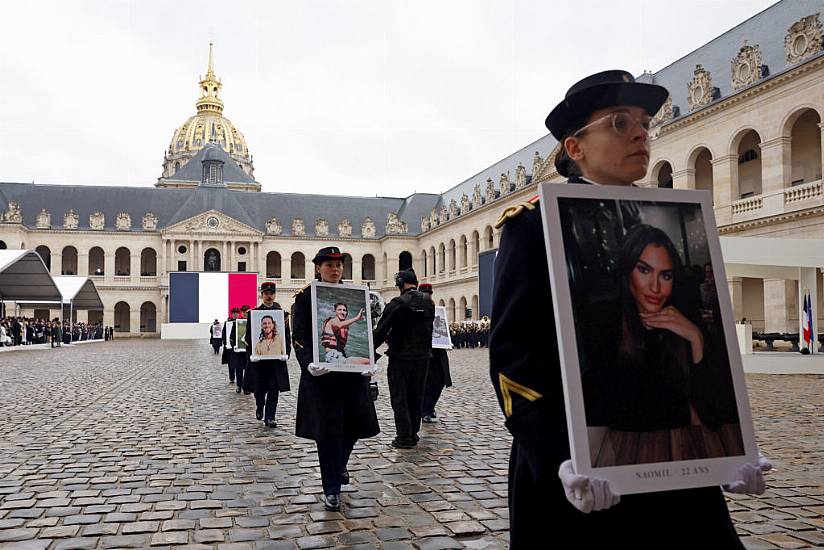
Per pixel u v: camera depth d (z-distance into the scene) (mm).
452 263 91625
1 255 40656
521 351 2844
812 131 39781
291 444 11094
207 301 84812
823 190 34688
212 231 103062
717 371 2818
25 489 8094
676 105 48125
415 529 6508
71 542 6160
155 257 109750
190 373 26578
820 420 13008
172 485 8305
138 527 6617
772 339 31969
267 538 6285
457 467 9273
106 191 107625
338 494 7258
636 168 3061
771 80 37719
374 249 111000
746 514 6852
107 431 12383
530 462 2732
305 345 7629
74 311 101875
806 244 23422
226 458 9953
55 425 13094
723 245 22656
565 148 3287
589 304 2730
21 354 42719
